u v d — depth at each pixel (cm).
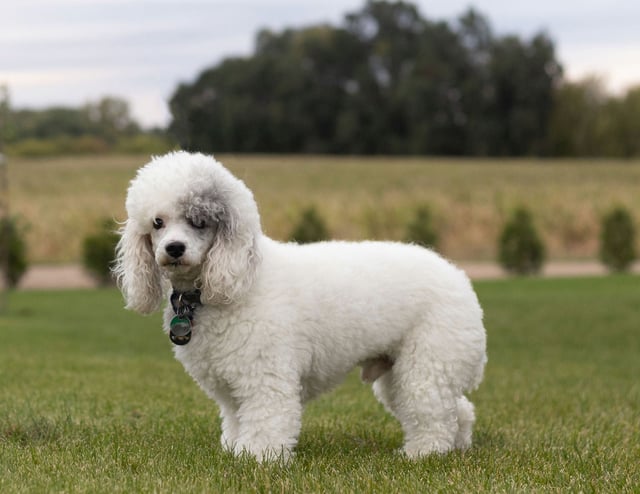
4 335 1434
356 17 9150
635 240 2914
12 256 2517
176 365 1074
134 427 622
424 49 8681
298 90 8450
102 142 8131
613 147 8744
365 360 548
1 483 444
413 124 8375
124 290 538
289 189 4250
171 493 424
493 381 985
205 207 482
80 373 962
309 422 672
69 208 3469
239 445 492
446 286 538
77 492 424
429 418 531
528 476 470
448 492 429
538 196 3941
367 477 457
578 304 1861
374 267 527
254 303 492
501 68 8350
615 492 429
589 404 800
